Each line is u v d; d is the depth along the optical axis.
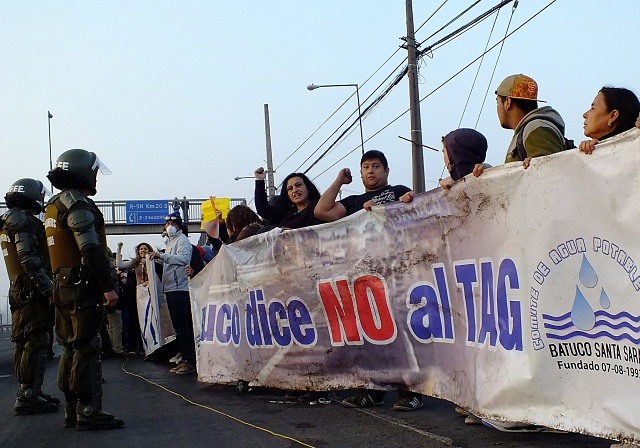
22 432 4.98
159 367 9.46
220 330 6.71
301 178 6.44
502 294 3.86
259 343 6.14
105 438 4.63
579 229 3.33
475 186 4.03
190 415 5.39
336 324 5.38
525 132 4.04
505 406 3.81
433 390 4.61
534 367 3.58
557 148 3.95
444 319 4.47
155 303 9.80
